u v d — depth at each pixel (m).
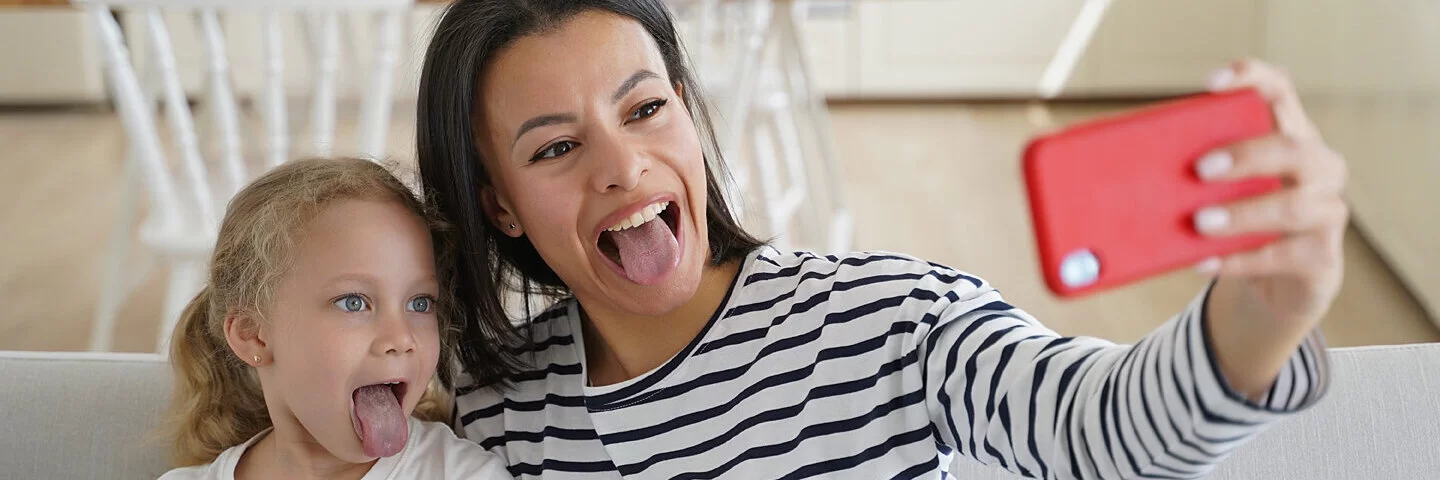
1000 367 0.82
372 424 1.00
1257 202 0.59
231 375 1.12
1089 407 0.73
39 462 1.16
